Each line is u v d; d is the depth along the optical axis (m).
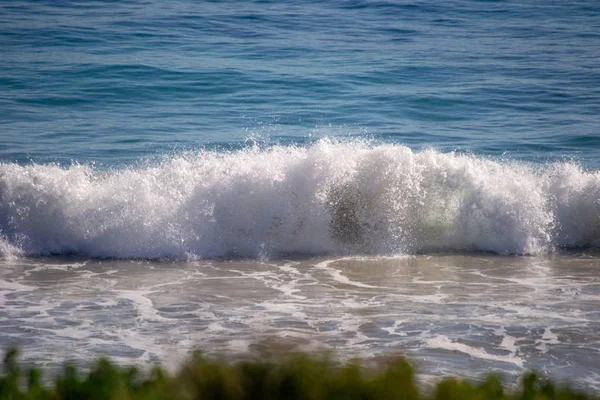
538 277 36.69
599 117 73.88
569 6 132.00
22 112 71.31
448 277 36.59
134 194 42.41
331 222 42.88
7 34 99.94
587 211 44.34
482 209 43.56
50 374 23.27
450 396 11.58
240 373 11.82
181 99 78.06
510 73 90.81
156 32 104.12
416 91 82.19
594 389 22.81
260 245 41.94
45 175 42.91
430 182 44.03
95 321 29.05
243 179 43.12
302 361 11.85
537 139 66.50
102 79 82.50
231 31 107.00
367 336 27.31
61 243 41.72
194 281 35.47
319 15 118.56
